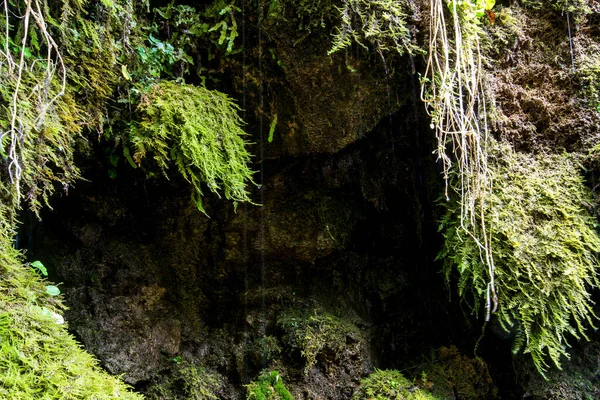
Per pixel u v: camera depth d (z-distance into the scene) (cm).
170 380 208
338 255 243
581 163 184
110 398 114
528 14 200
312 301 235
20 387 97
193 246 225
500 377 224
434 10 170
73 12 137
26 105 123
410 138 223
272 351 221
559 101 191
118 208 212
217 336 228
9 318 106
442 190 202
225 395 216
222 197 219
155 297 217
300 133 200
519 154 189
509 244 173
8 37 123
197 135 160
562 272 169
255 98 192
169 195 215
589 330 214
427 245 238
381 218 247
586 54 192
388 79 190
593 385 207
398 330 244
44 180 135
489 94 189
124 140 163
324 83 186
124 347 198
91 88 148
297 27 173
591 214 178
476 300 187
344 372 215
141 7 167
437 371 225
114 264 210
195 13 179
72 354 115
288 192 229
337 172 230
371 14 170
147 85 162
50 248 197
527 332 168
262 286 235
